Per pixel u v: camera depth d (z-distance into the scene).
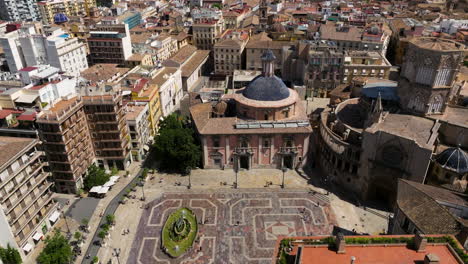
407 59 99.00
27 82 119.81
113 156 110.50
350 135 101.75
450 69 91.56
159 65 168.12
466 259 49.44
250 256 80.56
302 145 109.88
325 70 157.25
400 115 99.75
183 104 143.25
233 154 111.19
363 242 52.78
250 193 102.00
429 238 53.53
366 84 121.44
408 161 88.38
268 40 193.38
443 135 96.81
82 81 117.69
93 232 88.38
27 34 174.25
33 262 80.62
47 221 88.25
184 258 80.19
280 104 107.50
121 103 106.50
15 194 77.69
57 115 89.56
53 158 96.50
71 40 174.62
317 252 51.56
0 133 96.25
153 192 102.75
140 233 87.69
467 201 71.31
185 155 106.88
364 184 97.56
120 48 182.12
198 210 95.12
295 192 102.44
